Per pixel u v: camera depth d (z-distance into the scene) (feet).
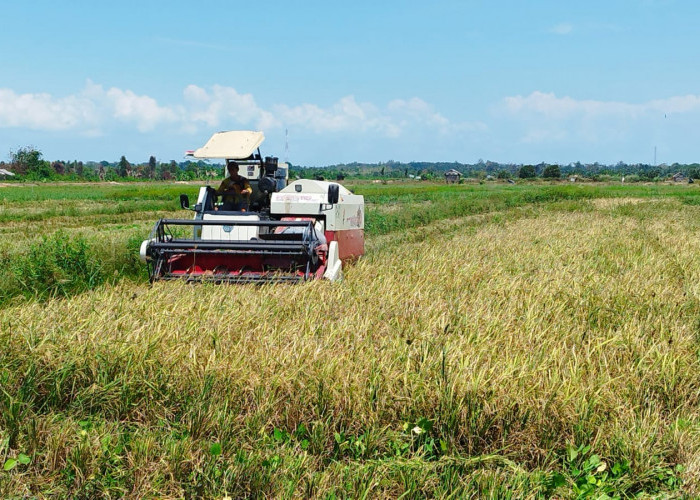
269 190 38.45
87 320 21.02
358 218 43.39
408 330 21.80
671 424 16.84
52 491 13.92
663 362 19.48
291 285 28.63
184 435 16.07
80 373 17.85
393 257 38.32
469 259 38.93
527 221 77.97
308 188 38.04
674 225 72.69
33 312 22.02
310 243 31.09
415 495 14.12
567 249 45.01
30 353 18.34
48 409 17.29
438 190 229.45
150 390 17.46
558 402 16.46
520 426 16.17
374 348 19.44
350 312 23.76
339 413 16.58
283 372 17.60
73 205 120.88
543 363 18.60
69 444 15.12
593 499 13.94
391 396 16.87
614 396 17.58
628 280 32.07
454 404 16.44
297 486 14.29
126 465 14.80
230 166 37.73
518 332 22.03
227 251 31.19
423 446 15.88
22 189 224.74
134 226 77.05
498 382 16.99
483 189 250.57
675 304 27.35
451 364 18.13
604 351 20.66
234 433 16.24
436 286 29.45
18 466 14.65
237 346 19.35
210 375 17.57
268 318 22.86
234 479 14.21
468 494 14.06
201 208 36.50
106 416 17.31
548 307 25.68
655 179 443.32
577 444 15.96
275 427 16.76
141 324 21.26
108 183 372.99
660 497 14.35
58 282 32.58
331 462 15.67
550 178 463.42
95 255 37.52
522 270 35.65
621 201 131.85
